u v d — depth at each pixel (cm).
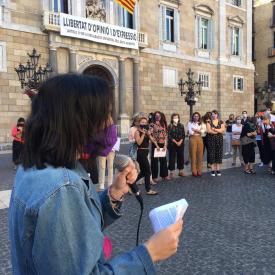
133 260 126
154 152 964
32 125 130
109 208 171
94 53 2303
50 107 129
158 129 966
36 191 117
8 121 1986
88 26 2216
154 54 2645
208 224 597
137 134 812
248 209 694
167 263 440
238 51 3275
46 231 113
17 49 2008
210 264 438
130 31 2436
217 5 3056
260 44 4050
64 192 116
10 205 134
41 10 2092
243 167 1248
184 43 2834
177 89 2778
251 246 497
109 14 2395
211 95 3030
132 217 642
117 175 173
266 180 1006
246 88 3319
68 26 2123
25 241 118
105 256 154
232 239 525
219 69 3066
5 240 529
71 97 129
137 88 2519
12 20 1994
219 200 770
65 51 2183
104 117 135
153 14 2633
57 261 112
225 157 1512
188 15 2852
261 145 1212
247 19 3322
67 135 128
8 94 1983
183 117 2820
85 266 112
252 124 1128
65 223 113
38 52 2077
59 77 134
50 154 126
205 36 3020
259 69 4059
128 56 2467
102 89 135
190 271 419
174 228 136
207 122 1077
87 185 133
